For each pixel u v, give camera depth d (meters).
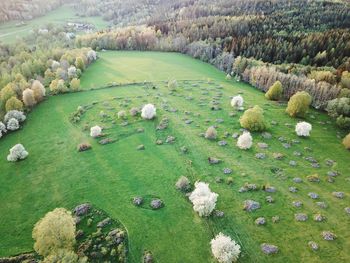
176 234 53.88
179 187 63.62
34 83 103.12
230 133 84.38
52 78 121.12
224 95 110.00
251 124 84.88
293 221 56.16
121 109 97.69
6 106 93.50
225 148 77.62
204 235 53.56
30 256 51.03
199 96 108.31
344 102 94.75
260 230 54.34
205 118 92.31
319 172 70.12
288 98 110.38
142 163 72.25
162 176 67.81
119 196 62.44
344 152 78.75
